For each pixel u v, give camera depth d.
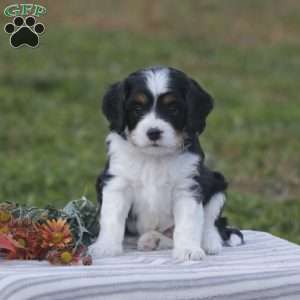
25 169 15.27
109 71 25.97
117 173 6.87
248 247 7.13
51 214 6.84
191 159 6.84
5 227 6.44
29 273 5.70
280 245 7.24
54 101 22.16
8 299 5.41
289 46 32.62
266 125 20.00
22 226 6.52
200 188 6.87
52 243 6.32
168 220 6.99
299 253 6.86
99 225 6.99
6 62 26.06
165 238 6.98
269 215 12.74
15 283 5.50
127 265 6.17
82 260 6.24
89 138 18.53
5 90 22.66
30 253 6.36
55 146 17.64
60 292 5.52
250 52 31.12
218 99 22.73
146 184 6.84
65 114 20.70
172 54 29.64
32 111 20.92
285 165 16.28
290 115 21.02
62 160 16.28
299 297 6.09
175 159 6.80
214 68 28.16
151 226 7.00
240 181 15.16
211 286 5.88
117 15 35.09
